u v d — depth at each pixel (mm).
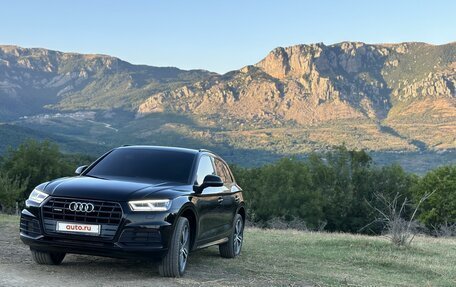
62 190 7168
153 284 6867
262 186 62094
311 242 14227
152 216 7051
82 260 8305
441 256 13281
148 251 6980
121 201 6996
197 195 7992
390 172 65500
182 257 7586
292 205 60656
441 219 50000
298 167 62906
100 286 6531
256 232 18219
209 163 9164
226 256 9875
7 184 34656
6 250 9086
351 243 14023
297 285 7762
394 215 14750
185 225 7574
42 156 59875
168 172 8266
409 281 9383
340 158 66750
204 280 7465
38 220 7094
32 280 6617
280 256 10984
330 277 8797
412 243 15797
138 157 8539
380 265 10914
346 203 64438
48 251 7254
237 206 9812
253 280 7812
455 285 9297
